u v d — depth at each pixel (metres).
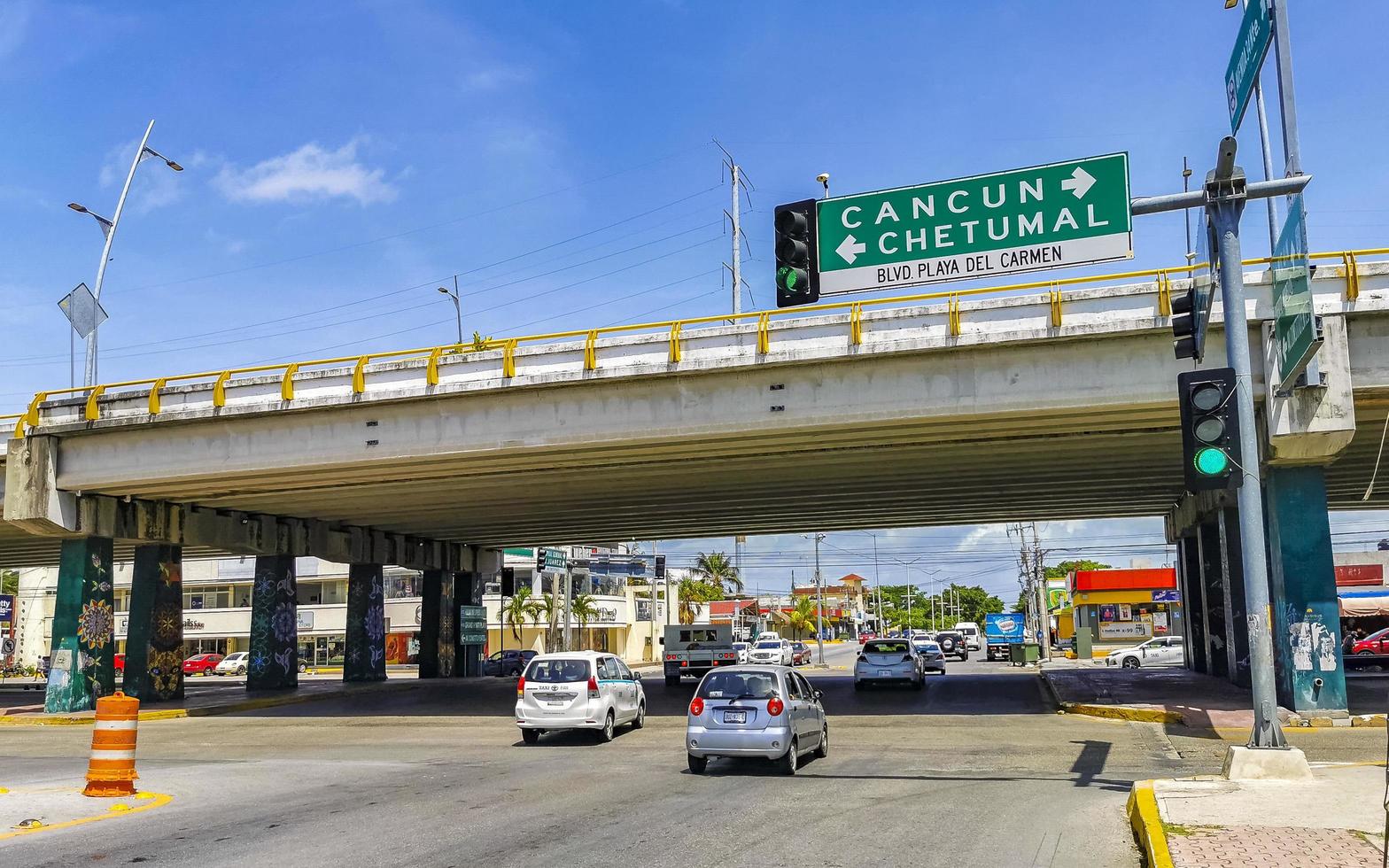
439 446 25.67
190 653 75.88
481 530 45.00
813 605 144.75
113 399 28.88
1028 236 12.99
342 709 32.50
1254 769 12.02
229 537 37.09
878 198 13.55
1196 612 38.56
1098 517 42.62
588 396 24.53
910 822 10.79
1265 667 12.45
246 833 10.54
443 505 36.22
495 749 19.92
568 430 24.59
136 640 34.72
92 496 31.45
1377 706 23.67
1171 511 40.91
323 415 26.88
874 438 24.30
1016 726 22.34
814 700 16.98
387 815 11.70
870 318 22.31
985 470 29.34
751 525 43.22
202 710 32.12
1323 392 20.23
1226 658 34.72
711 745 15.02
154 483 29.56
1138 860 8.82
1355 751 16.39
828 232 13.68
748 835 10.13
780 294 13.53
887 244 13.43
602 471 28.69
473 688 41.78
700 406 23.64
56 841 10.23
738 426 23.30
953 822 10.77
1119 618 72.06
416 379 25.86
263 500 34.41
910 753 17.78
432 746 21.03
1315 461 21.36
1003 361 21.81
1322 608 21.38
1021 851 9.22
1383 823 9.21
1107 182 12.84
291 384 26.81
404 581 75.94
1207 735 19.86
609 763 16.94
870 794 12.97
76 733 26.94
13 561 52.00
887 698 31.27
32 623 81.69
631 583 85.56
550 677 20.92
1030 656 55.25
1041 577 65.25
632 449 25.27
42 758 19.92
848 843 9.67
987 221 13.16
